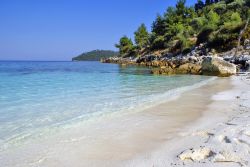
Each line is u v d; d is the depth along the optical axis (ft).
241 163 21.76
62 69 204.64
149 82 95.20
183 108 47.57
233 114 41.81
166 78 112.47
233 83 90.07
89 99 57.06
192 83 91.04
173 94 64.23
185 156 24.20
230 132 30.19
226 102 52.85
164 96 61.05
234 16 233.55
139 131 33.47
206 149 24.81
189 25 329.52
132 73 150.00
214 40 202.59
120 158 24.75
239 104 49.57
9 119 39.32
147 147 27.61
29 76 125.18
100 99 57.11
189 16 368.27
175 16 356.79
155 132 32.99
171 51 268.21
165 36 328.90
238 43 181.27
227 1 342.85
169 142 29.01
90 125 36.35
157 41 334.85
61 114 42.80
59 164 23.52
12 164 23.50
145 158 24.56
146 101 54.49
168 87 79.25
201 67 132.67
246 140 26.86
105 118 40.24
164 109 46.78
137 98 58.34
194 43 250.57
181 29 311.68
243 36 187.42
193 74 133.18
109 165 23.15
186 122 37.78
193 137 30.45
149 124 36.83
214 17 270.05
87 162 23.90
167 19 355.36
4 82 92.99
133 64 301.02
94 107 48.44
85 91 70.13
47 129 34.32
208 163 22.15
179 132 32.81
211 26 232.32
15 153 26.11
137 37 402.31
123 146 28.04
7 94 63.62
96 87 79.61
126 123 37.45
